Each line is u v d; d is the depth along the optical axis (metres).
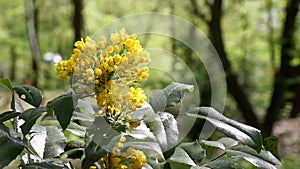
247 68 9.98
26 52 16.03
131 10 11.23
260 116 8.80
